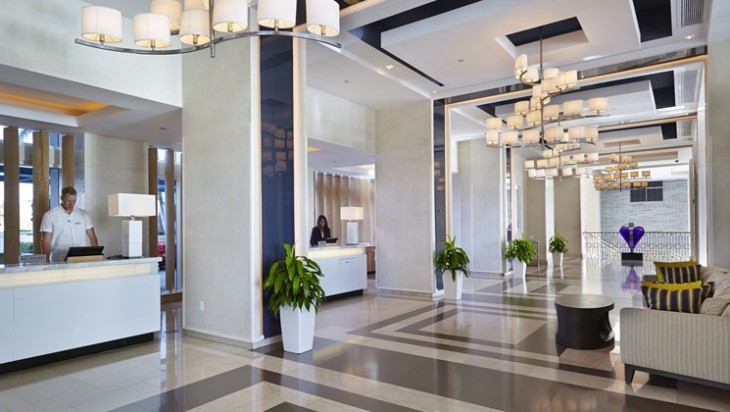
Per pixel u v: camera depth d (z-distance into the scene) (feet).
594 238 63.77
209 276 18.75
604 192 74.38
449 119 30.99
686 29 19.44
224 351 16.90
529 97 31.04
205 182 19.02
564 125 36.06
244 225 17.56
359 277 29.71
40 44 15.80
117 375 14.30
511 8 17.33
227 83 18.39
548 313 23.48
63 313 15.74
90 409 11.71
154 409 11.68
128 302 17.60
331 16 11.02
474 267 42.45
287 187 18.84
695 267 20.72
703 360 12.14
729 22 18.52
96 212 26.84
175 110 20.89
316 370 14.65
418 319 22.22
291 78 19.12
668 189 71.10
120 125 24.49
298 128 19.33
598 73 24.62
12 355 14.48
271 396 12.47
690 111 32.19
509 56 22.33
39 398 12.46
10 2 15.14
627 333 13.23
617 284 33.96
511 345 17.44
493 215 41.63
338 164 39.75
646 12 20.45
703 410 11.32
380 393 12.62
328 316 23.08
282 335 17.06
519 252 38.52
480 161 42.60
